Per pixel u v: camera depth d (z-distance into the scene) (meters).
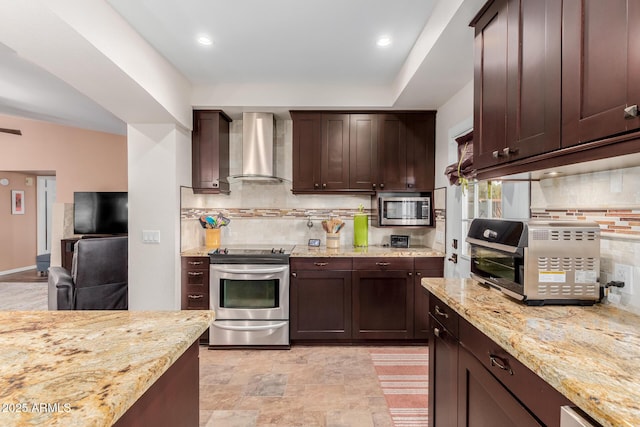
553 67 1.14
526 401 0.92
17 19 1.50
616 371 0.79
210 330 3.00
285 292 3.00
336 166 3.34
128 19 2.06
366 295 3.05
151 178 3.03
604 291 1.32
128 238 3.04
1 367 0.83
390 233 3.68
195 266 3.07
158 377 0.85
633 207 1.24
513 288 1.37
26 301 4.57
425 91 2.80
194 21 2.11
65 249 5.43
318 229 3.71
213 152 3.34
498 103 1.49
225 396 2.22
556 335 1.01
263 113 3.43
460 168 2.38
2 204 6.40
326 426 1.91
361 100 3.22
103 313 1.29
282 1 1.91
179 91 2.93
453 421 1.45
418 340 3.12
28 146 6.12
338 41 2.38
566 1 1.07
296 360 2.78
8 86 3.35
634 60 0.85
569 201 1.56
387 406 2.11
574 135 1.05
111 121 4.93
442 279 1.83
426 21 2.12
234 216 3.72
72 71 2.04
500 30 1.47
